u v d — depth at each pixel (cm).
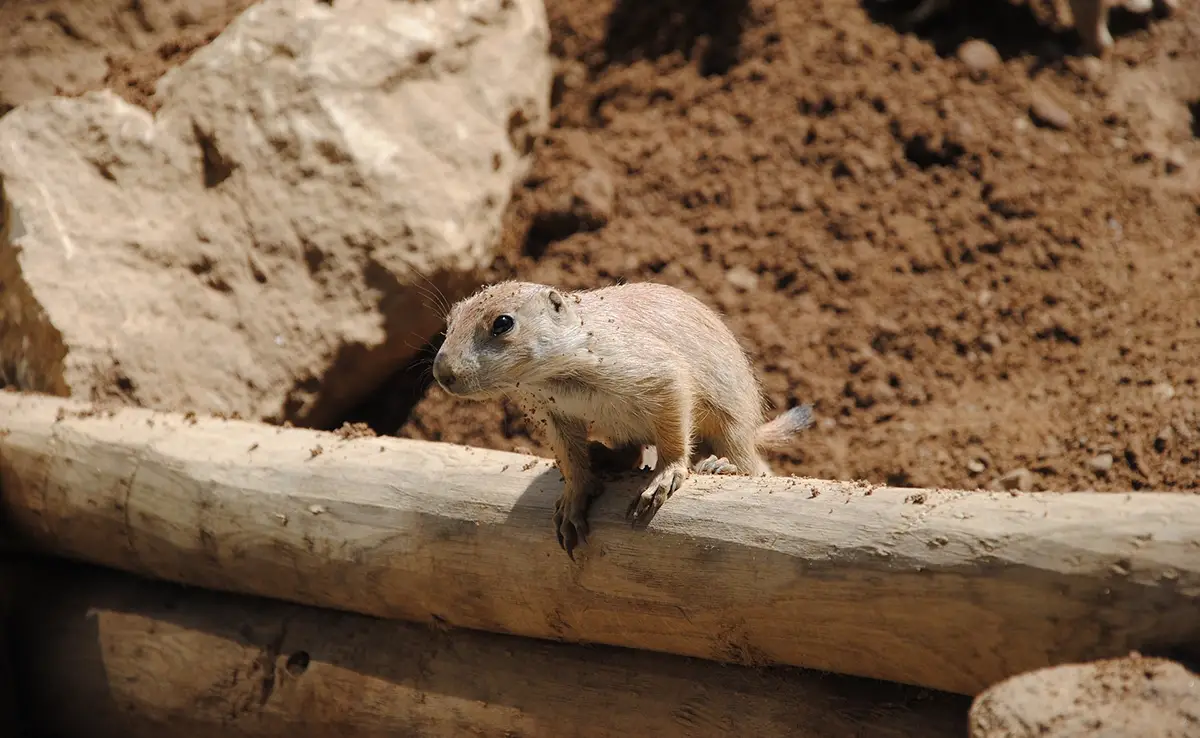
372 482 986
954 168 1675
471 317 896
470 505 932
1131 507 678
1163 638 647
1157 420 1278
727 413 1027
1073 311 1495
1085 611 668
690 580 824
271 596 1088
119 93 1606
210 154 1547
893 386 1470
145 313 1451
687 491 852
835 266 1588
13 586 1227
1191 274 1496
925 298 1547
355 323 1477
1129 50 1803
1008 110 1730
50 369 1431
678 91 1820
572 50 1881
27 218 1474
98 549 1162
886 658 764
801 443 1423
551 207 1675
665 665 898
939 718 779
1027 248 1571
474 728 962
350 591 1011
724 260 1623
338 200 1502
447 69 1623
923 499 759
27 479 1174
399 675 1004
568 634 923
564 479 895
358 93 1553
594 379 875
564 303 883
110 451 1121
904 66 1794
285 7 1611
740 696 854
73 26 1803
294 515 1012
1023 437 1337
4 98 1738
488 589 930
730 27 1870
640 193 1709
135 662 1142
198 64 1588
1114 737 595
